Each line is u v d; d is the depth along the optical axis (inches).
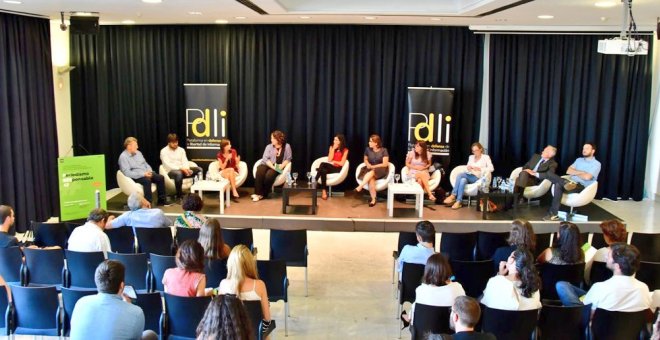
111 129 413.7
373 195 358.0
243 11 314.0
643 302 159.9
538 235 237.8
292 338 198.2
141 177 346.3
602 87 398.9
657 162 404.8
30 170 330.6
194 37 403.5
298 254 235.0
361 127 409.4
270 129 411.2
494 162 407.5
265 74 405.7
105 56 403.5
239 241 234.5
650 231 333.1
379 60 399.9
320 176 367.9
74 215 314.3
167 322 159.2
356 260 280.1
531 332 155.9
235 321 94.2
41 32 340.5
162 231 226.8
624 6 251.0
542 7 278.4
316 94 406.6
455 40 394.9
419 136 387.5
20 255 197.9
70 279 196.4
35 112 335.9
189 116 394.0
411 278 197.6
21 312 162.6
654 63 400.2
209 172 357.4
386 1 318.0
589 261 202.8
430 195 356.8
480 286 199.9
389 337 200.5
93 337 125.6
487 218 330.3
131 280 195.3
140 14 331.0
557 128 402.9
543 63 396.8
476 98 402.6
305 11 321.1
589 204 376.5
